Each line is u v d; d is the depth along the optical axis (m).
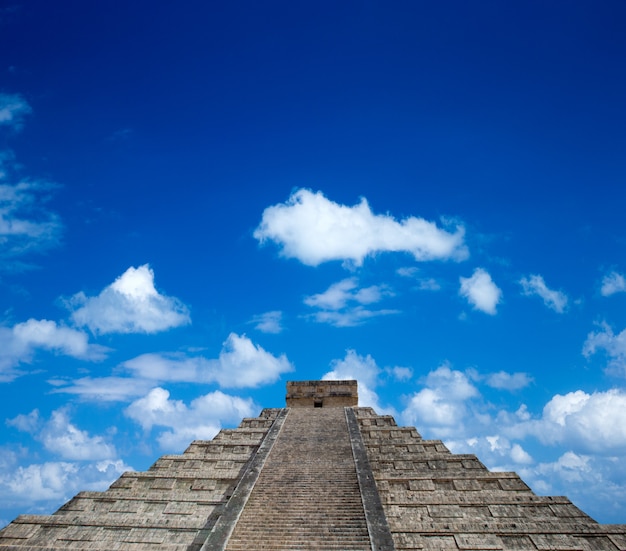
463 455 35.00
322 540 22.81
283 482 28.84
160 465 35.84
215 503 30.16
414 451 37.56
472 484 31.44
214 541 22.67
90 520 28.95
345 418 41.41
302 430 38.62
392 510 28.22
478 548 24.91
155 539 27.22
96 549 25.70
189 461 36.19
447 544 25.22
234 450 38.38
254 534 23.47
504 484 31.38
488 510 28.19
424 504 28.70
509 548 25.20
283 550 22.16
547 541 25.48
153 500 31.00
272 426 39.81
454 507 28.39
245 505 26.12
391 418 44.19
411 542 25.36
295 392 56.16
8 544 27.81
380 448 37.44
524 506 28.48
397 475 32.59
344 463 31.44
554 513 27.83
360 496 26.64
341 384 56.22
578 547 25.08
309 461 31.92
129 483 33.41
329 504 26.02
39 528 28.73
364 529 23.56
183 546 25.47
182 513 29.42
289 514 25.17
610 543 25.30
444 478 31.84
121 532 27.94
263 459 32.31
